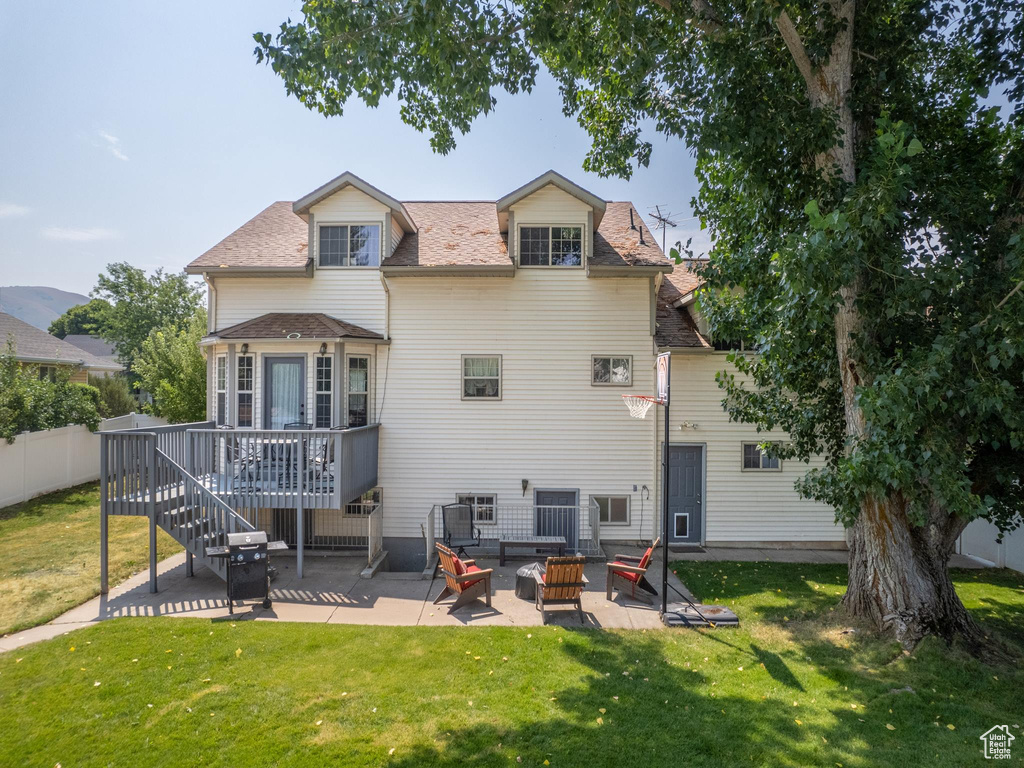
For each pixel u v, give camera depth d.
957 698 5.82
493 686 5.95
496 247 13.30
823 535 12.86
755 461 12.96
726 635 7.48
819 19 7.43
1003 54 6.92
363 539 12.51
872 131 7.72
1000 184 7.22
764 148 7.69
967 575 10.76
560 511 12.66
